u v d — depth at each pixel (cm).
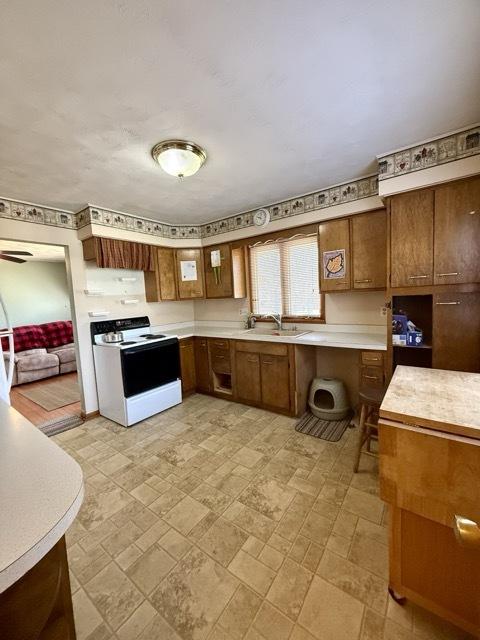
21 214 269
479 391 124
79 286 316
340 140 193
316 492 191
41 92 133
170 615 121
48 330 548
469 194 191
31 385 461
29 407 366
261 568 140
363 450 224
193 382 386
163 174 225
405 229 213
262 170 232
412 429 103
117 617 121
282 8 101
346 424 283
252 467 220
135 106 147
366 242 262
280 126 173
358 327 305
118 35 107
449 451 97
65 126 160
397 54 123
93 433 286
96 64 119
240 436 268
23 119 151
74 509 65
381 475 111
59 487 72
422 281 211
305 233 301
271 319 365
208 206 313
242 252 382
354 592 127
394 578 116
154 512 179
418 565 110
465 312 200
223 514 175
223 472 216
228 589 130
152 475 216
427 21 108
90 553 151
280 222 312
